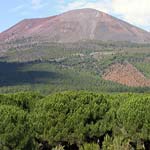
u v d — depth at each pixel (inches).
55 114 1556.3
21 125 1234.0
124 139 1486.2
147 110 1535.4
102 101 1657.2
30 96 1801.2
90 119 1576.0
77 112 1558.8
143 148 1541.6
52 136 1539.1
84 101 1605.6
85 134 1550.2
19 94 1798.7
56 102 1584.6
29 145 1264.8
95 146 1433.3
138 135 1535.4
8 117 1228.5
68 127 1545.3
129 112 1549.0
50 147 1572.3
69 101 1592.0
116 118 1589.6
